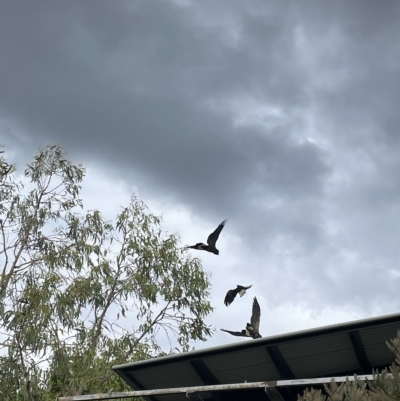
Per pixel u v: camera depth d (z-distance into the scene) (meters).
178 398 12.09
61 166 20.67
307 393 7.88
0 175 19.86
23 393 16.94
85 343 19.44
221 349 10.55
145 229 21.59
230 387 9.63
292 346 10.47
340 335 10.17
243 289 11.08
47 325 17.81
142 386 11.85
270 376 11.36
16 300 18.05
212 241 11.20
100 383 19.11
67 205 20.69
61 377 18.33
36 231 19.80
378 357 10.88
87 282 19.53
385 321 9.70
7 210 19.73
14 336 17.48
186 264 21.67
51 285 18.69
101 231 20.78
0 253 19.19
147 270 21.11
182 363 11.07
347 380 7.96
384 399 7.46
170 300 21.00
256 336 10.73
